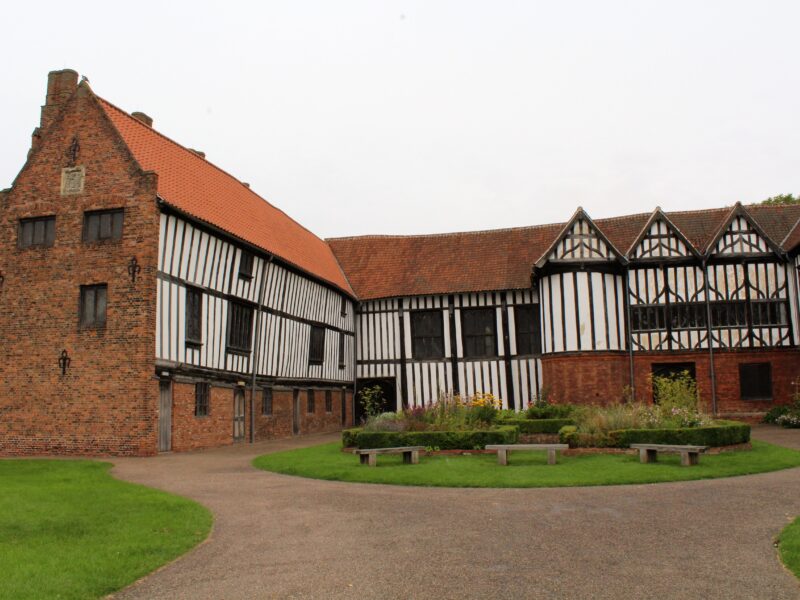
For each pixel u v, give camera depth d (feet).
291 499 29.96
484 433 44.70
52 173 52.65
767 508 25.50
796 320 70.08
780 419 65.10
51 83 57.82
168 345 50.60
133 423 48.06
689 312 71.72
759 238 71.67
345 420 84.38
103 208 50.70
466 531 22.65
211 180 66.13
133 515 25.52
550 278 73.26
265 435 64.90
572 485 31.83
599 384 70.33
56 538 21.99
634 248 72.69
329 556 20.03
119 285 49.42
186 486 34.09
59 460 44.70
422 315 85.25
